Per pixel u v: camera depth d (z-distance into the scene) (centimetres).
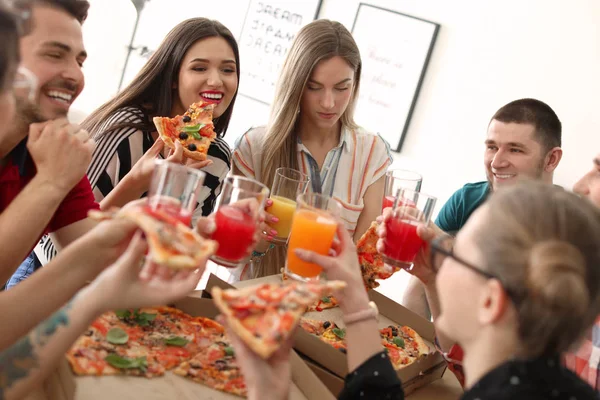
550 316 92
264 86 470
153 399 115
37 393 115
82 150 135
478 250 101
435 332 173
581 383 100
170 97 226
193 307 149
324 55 224
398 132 409
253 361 104
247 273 221
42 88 151
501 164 234
